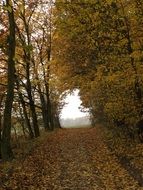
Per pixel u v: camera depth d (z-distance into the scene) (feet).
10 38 66.23
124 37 62.49
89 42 69.97
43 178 53.01
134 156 59.62
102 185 47.34
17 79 107.65
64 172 57.36
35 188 47.01
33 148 85.97
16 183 48.60
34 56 130.00
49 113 153.38
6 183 48.06
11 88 66.85
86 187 46.98
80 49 93.56
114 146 77.46
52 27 129.29
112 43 64.54
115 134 94.27
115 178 50.39
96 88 76.89
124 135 86.22
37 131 116.37
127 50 63.00
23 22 115.85
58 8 66.95
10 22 66.13
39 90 141.90
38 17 127.44
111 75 64.49
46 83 134.10
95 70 91.09
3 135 67.51
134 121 67.82
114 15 61.77
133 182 46.57
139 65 61.00
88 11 64.44
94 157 69.82
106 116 104.22
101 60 68.74
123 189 44.14
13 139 142.20
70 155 75.25
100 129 131.13
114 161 63.00
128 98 66.03
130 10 60.75
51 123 154.61
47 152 80.43
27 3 111.04
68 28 67.82
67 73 109.09
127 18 61.67
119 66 63.41
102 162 63.77
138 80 61.31
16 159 67.00
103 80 68.08
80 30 66.80
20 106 138.41
